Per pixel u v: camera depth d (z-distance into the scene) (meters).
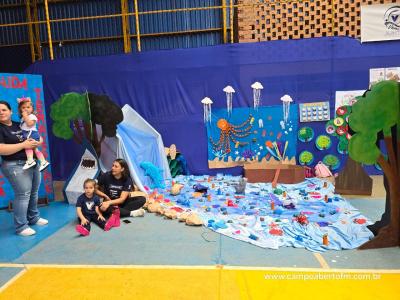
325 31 6.61
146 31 8.23
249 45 6.25
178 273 2.72
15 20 8.41
